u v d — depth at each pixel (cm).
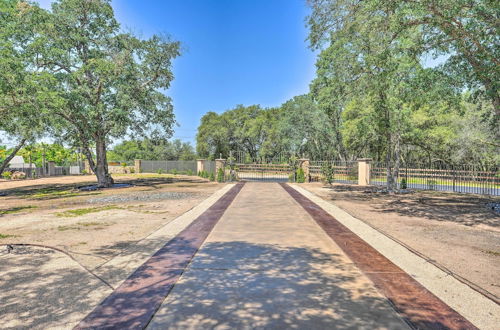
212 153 5184
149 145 2475
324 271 459
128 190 1836
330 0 1347
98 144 2009
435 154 3116
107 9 1906
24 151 4719
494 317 323
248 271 459
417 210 1062
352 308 343
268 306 348
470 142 2536
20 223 874
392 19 983
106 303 358
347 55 1506
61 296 380
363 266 482
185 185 2147
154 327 304
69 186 2281
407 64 1148
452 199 1398
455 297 372
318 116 3703
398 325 306
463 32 843
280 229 746
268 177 3008
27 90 1480
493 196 1536
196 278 431
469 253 557
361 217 922
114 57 1889
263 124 4934
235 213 977
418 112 2598
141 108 2047
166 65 2042
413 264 493
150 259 519
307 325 306
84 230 760
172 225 801
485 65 888
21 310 345
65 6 1834
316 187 1970
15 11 1630
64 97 1647
